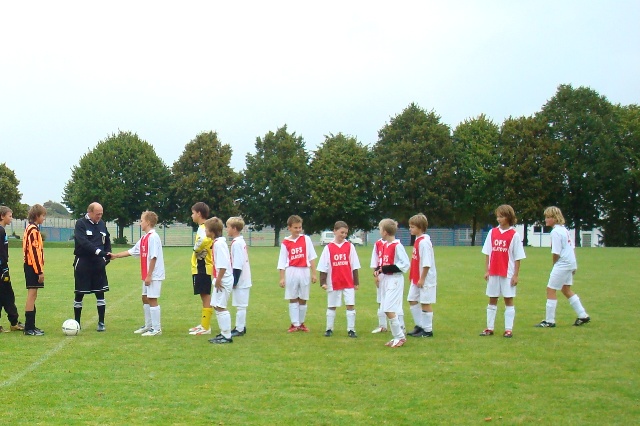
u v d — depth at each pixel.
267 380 8.14
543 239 70.44
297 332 12.05
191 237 79.00
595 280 21.81
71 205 74.75
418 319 11.63
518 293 18.30
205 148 71.62
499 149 66.00
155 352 9.97
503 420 6.57
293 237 12.29
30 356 9.65
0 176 79.25
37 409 6.89
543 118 63.56
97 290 12.10
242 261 11.57
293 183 70.38
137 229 83.56
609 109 65.06
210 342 10.84
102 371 8.63
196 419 6.57
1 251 11.96
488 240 11.62
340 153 68.81
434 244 78.88
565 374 8.47
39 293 18.53
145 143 73.00
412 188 66.00
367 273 25.81
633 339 11.07
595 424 6.45
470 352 9.95
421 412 6.82
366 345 10.61
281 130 72.62
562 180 62.97
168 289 19.84
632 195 65.50
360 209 67.81
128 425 6.38
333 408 6.95
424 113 69.19
